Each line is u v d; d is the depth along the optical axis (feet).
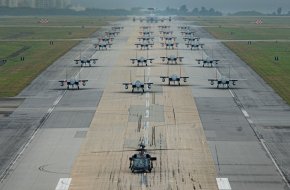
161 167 266.36
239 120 367.45
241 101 431.43
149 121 361.51
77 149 299.79
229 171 263.08
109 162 275.39
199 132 335.06
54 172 261.85
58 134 331.36
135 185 241.55
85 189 238.68
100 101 428.56
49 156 287.69
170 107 405.59
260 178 253.85
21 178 254.06
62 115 380.99
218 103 422.00
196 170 263.08
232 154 290.76
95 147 302.86
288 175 258.57
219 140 317.83
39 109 400.47
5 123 358.84
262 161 279.69
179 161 276.41
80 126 350.23
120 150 296.10
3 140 318.86
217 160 279.90
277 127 349.82
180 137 322.55
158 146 303.07
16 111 394.32
